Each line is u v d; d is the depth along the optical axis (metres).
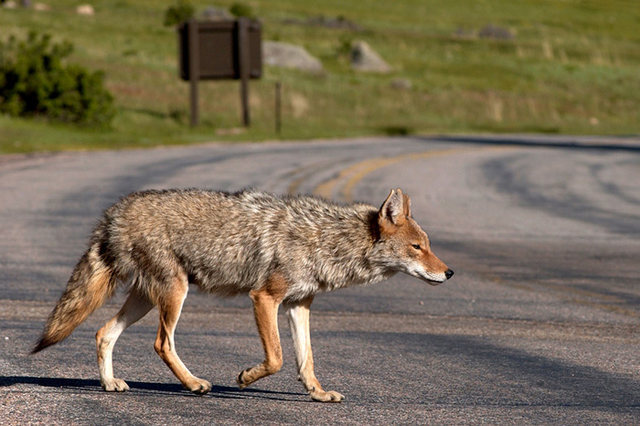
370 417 13.30
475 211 45.69
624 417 13.55
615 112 137.25
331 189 51.12
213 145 77.25
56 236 32.78
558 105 136.38
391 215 15.15
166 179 51.44
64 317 15.04
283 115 105.69
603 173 65.69
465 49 179.62
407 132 104.81
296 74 133.75
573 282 27.81
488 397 14.67
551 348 18.88
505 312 22.98
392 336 19.73
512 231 39.56
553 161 72.81
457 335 20.05
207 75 90.25
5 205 39.84
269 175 56.06
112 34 148.12
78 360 16.50
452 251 33.59
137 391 14.49
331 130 99.81
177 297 14.76
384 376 16.05
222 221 14.83
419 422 13.06
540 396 14.82
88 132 77.75
